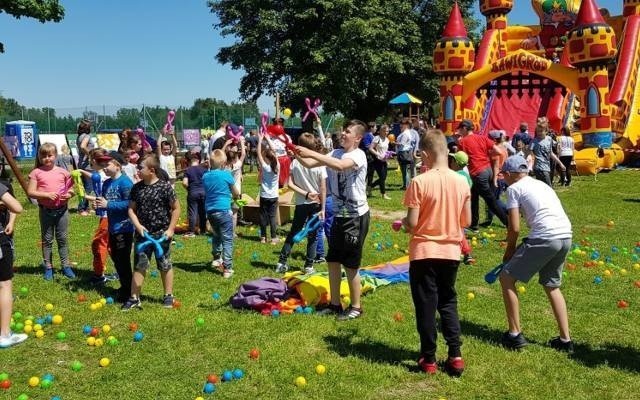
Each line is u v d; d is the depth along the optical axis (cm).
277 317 627
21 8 2155
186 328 600
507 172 547
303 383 471
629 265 858
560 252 526
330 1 3256
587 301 687
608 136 2122
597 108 2103
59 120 4266
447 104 2353
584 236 1072
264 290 655
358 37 3269
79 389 475
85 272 837
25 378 496
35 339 581
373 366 505
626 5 2661
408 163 1742
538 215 527
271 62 3366
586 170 2075
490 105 2791
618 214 1299
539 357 525
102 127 3750
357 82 3578
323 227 801
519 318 600
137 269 654
